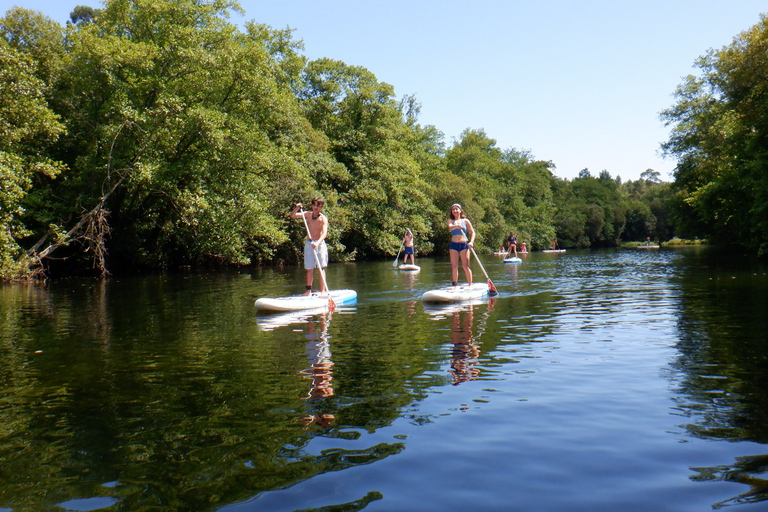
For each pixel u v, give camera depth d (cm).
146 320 806
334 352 543
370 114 3931
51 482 256
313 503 229
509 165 6569
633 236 9250
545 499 229
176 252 2562
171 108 1912
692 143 3484
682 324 681
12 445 307
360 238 3700
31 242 2045
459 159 5612
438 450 286
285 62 3206
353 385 418
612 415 337
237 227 2228
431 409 355
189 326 738
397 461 272
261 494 238
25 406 383
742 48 2297
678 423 320
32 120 1655
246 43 2305
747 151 2339
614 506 221
